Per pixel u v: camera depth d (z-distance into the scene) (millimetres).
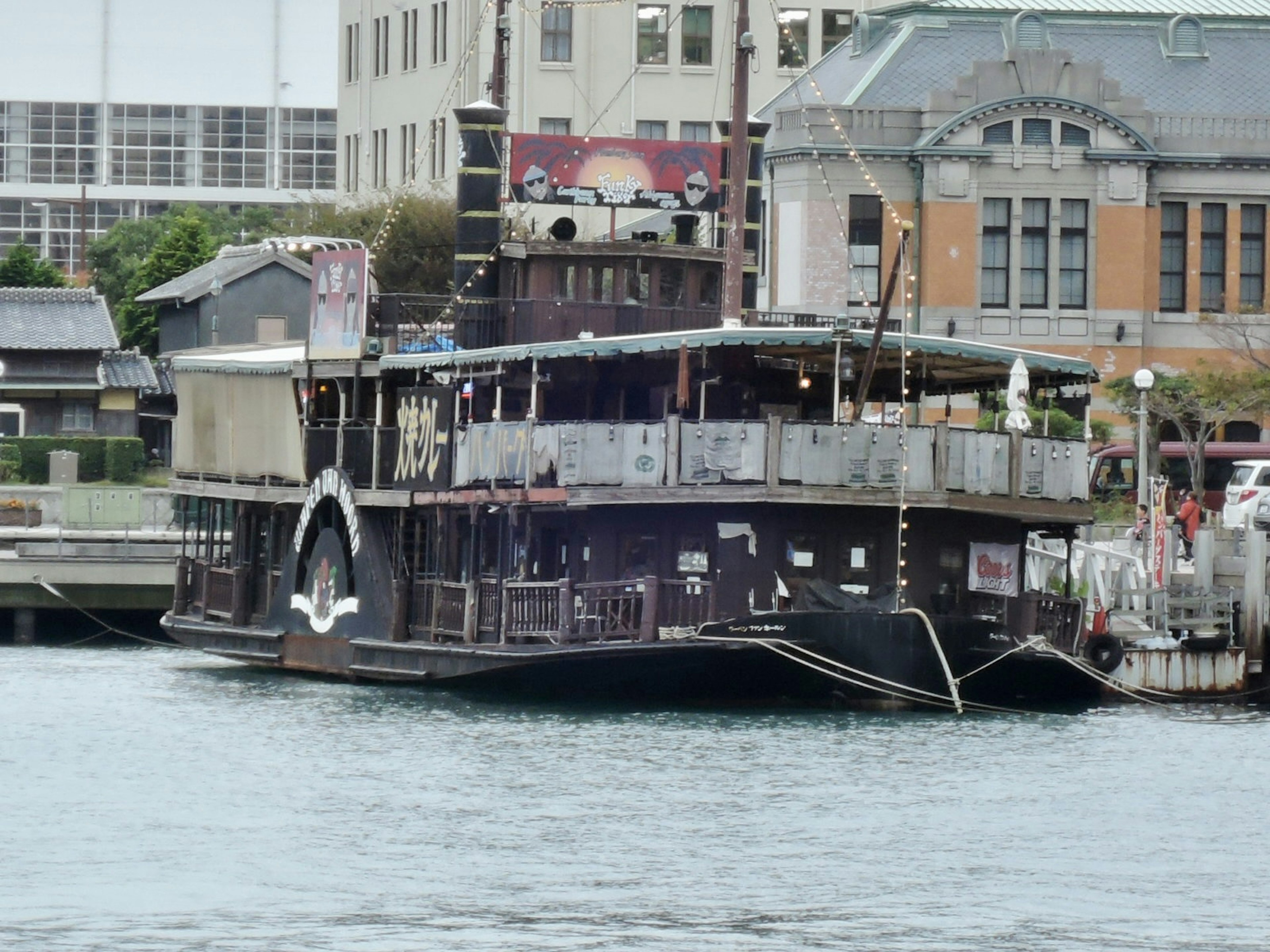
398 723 107750
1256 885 75625
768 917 70812
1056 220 199875
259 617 135250
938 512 111625
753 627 106312
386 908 71562
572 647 108250
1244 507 163875
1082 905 72750
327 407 131125
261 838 81500
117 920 70125
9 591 154625
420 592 121000
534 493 109812
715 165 133750
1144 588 125125
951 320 198250
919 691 108438
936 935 69000
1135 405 188500
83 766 96062
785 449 107250
